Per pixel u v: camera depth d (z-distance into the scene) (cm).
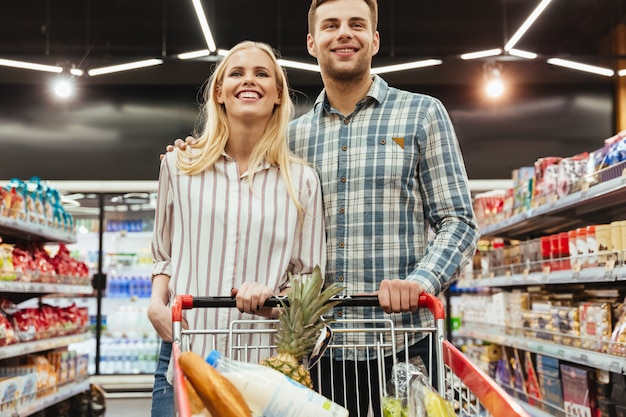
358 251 217
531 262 466
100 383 764
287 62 624
